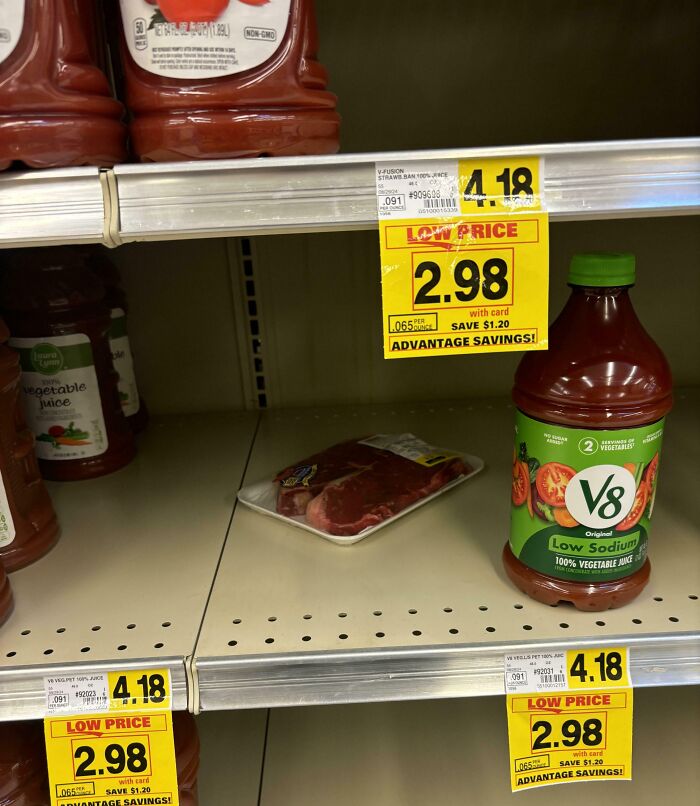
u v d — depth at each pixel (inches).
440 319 24.2
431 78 45.6
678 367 53.1
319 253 48.8
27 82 22.6
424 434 46.7
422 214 23.3
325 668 26.4
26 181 22.8
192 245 48.4
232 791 40.4
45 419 40.3
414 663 26.5
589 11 44.2
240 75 23.7
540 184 23.4
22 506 32.7
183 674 26.2
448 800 39.6
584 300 25.5
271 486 39.0
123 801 26.5
